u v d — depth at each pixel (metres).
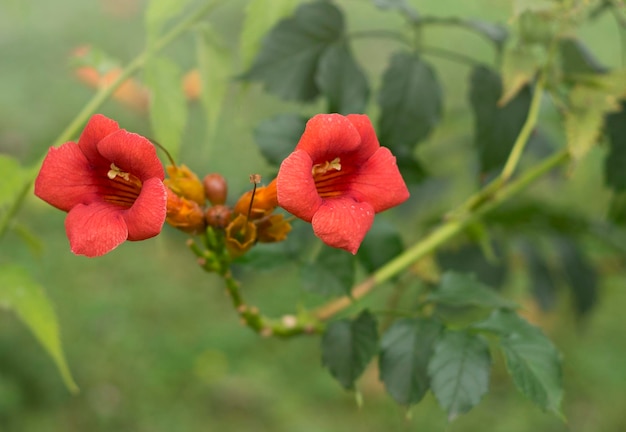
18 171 0.63
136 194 0.53
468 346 0.55
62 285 1.98
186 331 1.92
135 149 0.50
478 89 0.63
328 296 0.60
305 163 0.50
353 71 0.63
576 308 0.80
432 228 0.77
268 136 0.63
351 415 1.71
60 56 2.53
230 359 1.86
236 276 0.67
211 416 1.71
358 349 0.57
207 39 0.64
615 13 0.65
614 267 0.83
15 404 1.59
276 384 1.80
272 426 1.69
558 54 0.65
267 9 0.64
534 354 0.55
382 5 0.65
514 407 1.72
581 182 0.80
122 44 2.63
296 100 0.64
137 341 1.87
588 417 1.68
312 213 0.50
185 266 2.12
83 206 0.51
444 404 0.54
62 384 1.69
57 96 2.33
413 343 0.56
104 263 2.08
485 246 0.67
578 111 0.61
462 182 0.84
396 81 0.63
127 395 1.74
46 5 2.67
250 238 0.55
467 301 0.58
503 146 0.63
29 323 0.62
